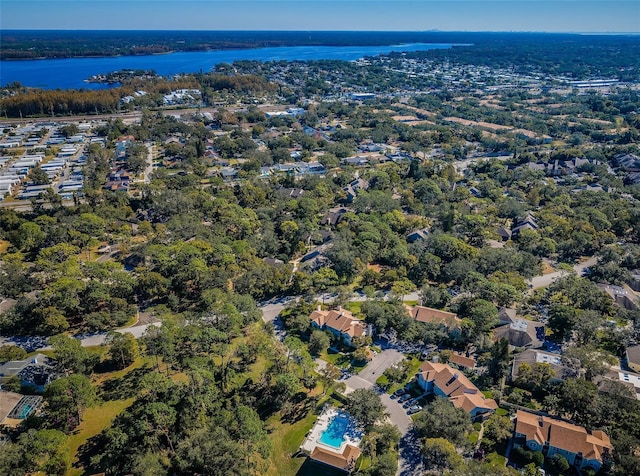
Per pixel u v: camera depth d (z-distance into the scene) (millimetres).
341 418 116250
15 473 90500
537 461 103375
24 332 146250
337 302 164375
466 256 189250
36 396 115250
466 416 109812
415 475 100812
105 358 133875
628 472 94750
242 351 133125
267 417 116688
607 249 191875
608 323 148000
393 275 178125
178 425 105000
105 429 109062
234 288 168250
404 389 127188
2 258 178000
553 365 129375
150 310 159000
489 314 144000
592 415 112062
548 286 177750
